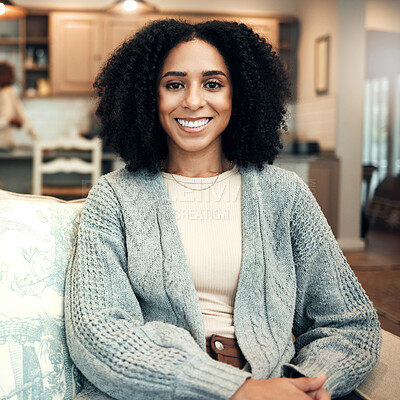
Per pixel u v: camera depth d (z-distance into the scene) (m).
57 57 5.83
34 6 5.82
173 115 1.08
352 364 0.97
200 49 1.07
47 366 0.90
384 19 5.43
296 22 6.07
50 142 4.00
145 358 0.88
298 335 1.15
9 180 4.82
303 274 1.08
